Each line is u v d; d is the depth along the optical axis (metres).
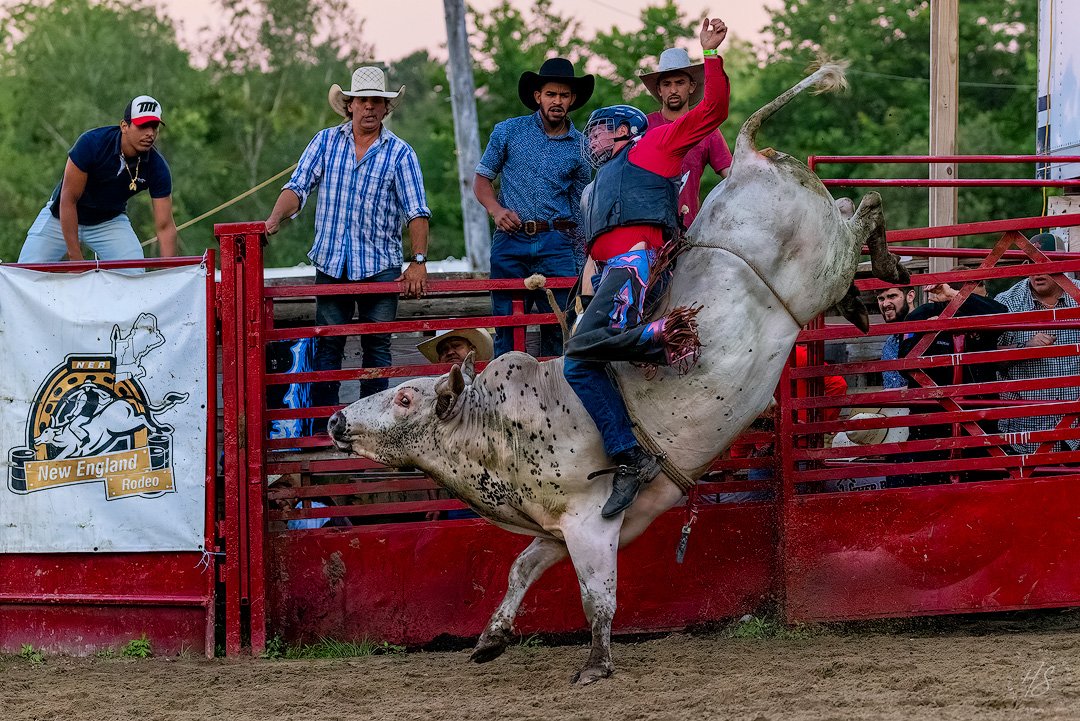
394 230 18.14
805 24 75.88
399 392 14.21
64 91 96.94
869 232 14.55
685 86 18.11
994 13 72.56
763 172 13.68
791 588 16.09
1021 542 15.99
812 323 16.34
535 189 17.78
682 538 14.16
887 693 12.12
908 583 16.05
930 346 16.75
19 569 16.52
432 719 12.35
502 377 14.08
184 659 16.05
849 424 16.09
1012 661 13.23
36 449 16.39
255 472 16.08
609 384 13.39
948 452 17.08
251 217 91.50
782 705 11.93
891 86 70.25
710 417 13.54
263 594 16.11
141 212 87.00
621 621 16.33
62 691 14.20
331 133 18.00
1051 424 17.06
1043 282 17.33
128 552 16.30
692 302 13.45
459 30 39.09
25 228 91.69
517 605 14.21
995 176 63.44
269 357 19.17
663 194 13.59
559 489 13.76
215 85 101.81
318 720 12.54
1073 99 22.59
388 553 16.45
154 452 16.23
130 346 16.28
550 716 12.17
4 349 16.47
